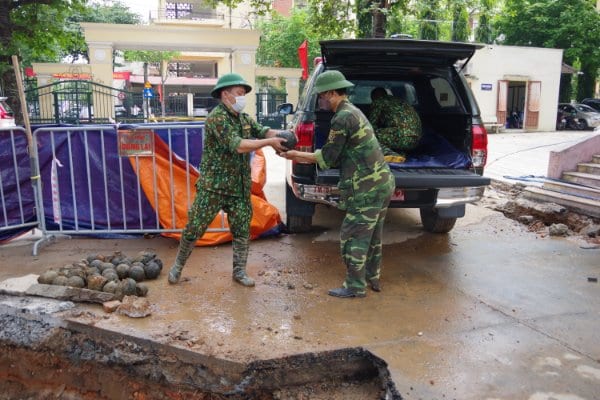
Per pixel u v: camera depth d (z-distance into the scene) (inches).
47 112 712.4
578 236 237.1
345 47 192.1
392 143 210.2
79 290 154.8
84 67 741.3
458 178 188.7
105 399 135.5
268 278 180.9
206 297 163.0
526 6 1157.7
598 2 1232.2
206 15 1403.8
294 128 200.5
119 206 224.4
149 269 176.4
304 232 237.6
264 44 1146.0
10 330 145.6
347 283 165.9
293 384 125.3
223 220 216.2
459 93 214.1
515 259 205.3
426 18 569.0
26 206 223.0
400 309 156.6
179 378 128.1
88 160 218.8
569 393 114.1
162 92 1131.9
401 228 251.3
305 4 1304.1
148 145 213.0
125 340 134.7
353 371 128.6
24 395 142.8
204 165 163.8
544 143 716.0
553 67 1033.5
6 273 182.7
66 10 576.1
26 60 964.0
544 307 159.3
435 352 130.6
